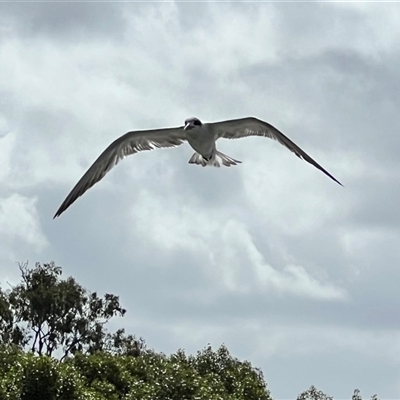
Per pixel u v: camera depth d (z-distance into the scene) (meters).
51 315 57.47
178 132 13.68
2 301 56.00
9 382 30.22
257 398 37.25
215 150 14.20
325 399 42.75
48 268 58.56
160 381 33.03
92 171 12.52
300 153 13.06
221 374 39.16
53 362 31.05
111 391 33.88
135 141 13.18
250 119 13.73
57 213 11.99
